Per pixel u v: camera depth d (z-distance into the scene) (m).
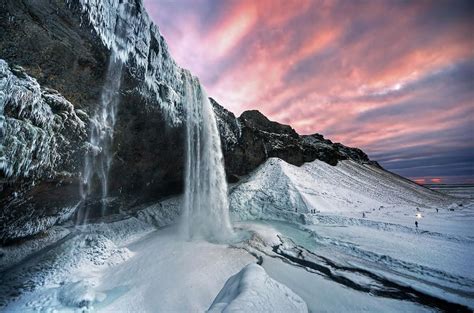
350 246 17.23
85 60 11.61
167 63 20.12
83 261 12.44
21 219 10.53
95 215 17.91
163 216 23.94
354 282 11.98
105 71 12.77
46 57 10.14
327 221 25.83
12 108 7.74
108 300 9.34
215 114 33.81
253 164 39.97
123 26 13.81
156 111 17.80
